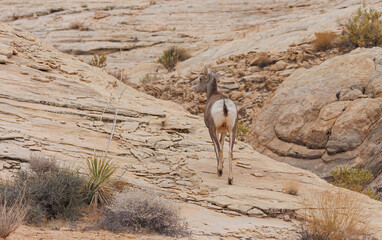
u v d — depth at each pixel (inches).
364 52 1241.4
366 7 1806.1
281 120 1141.7
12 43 1122.0
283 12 2349.9
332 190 650.2
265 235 450.6
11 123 681.0
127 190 486.6
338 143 986.1
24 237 332.5
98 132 749.3
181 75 1708.9
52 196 428.5
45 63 1058.7
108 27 2491.4
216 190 608.4
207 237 419.2
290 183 631.2
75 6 2815.0
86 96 896.9
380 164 930.1
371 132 972.6
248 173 701.9
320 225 443.8
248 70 1583.4
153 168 661.9
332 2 2258.9
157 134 811.4
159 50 2269.9
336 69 1187.9
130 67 2084.2
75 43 2436.0
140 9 2667.3
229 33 2298.2
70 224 417.1
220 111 628.1
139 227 419.2
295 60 1545.3
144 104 982.4
